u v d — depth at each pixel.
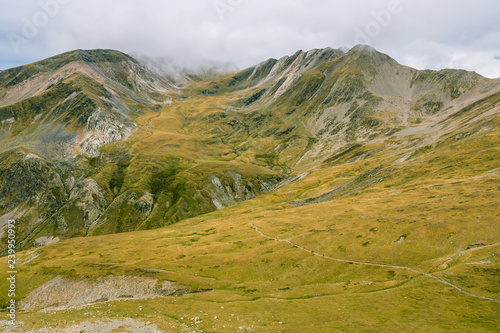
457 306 54.06
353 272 80.50
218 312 63.44
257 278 89.88
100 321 57.91
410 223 94.88
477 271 64.62
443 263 72.94
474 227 82.69
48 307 95.44
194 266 103.00
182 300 76.69
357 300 62.75
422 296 59.75
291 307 63.84
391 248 85.94
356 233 100.50
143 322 56.34
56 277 108.44
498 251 69.88
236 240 126.44
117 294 94.06
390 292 64.06
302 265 89.94
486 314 49.72
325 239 102.88
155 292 91.00
